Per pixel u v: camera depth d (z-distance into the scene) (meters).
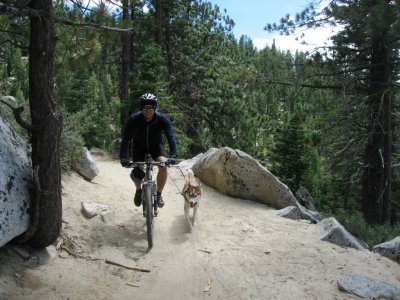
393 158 17.34
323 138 15.04
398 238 6.63
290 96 15.52
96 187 8.13
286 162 22.97
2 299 4.08
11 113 6.98
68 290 4.55
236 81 16.09
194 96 22.25
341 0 13.01
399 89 13.55
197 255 5.89
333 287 5.04
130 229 6.64
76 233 5.98
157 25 20.39
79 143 8.22
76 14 6.06
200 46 23.58
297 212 8.05
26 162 5.27
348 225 9.54
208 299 4.74
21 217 4.68
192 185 6.85
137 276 5.19
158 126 6.23
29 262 4.83
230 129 23.23
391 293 4.84
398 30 9.68
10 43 5.23
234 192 9.17
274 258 5.84
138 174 6.39
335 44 13.60
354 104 13.81
